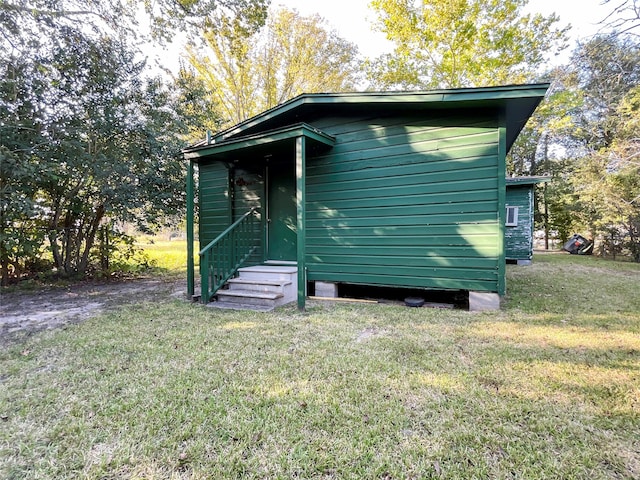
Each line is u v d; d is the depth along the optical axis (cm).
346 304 477
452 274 435
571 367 247
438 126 443
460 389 216
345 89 1570
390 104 448
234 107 1466
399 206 467
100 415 191
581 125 1290
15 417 190
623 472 145
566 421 181
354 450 159
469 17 1252
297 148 439
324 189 523
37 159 602
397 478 143
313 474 145
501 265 410
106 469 149
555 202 1395
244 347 299
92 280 767
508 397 205
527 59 1292
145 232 809
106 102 673
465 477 143
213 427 179
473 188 423
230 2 749
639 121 805
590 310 416
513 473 145
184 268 985
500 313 403
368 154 487
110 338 332
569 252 1316
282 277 507
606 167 942
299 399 206
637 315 391
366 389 217
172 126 788
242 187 645
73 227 757
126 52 691
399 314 410
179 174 802
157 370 252
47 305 507
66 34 609
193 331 351
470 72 1352
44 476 145
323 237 525
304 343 307
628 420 181
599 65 689
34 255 689
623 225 1025
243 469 148
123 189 687
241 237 604
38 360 277
